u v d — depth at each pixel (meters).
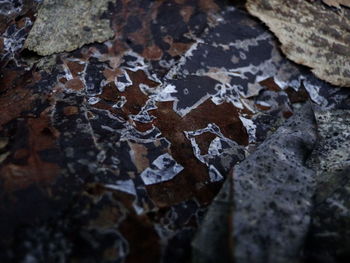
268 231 0.27
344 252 0.28
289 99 0.36
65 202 0.29
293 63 0.37
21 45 0.35
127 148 0.31
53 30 0.35
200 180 0.31
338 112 0.34
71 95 0.32
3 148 0.30
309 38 0.38
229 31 0.37
